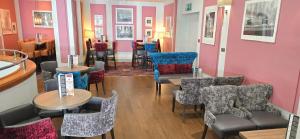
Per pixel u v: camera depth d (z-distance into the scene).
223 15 4.60
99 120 2.23
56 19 6.22
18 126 1.72
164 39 9.32
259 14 3.48
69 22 6.31
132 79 6.12
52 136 1.90
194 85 3.23
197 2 6.12
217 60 4.94
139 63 8.40
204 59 5.64
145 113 3.76
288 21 2.93
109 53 7.88
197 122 3.44
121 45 9.70
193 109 3.95
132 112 3.79
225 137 2.67
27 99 2.80
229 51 4.42
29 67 3.06
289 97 2.96
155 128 3.22
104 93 4.78
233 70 4.29
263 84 3.10
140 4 9.40
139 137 2.96
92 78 4.41
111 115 2.37
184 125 3.33
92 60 7.66
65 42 6.39
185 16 7.58
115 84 5.57
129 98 4.52
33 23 8.06
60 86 2.54
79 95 2.62
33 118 2.53
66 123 2.17
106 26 9.33
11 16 7.27
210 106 2.69
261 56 3.47
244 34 3.88
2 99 2.25
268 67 3.32
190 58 5.07
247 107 2.90
